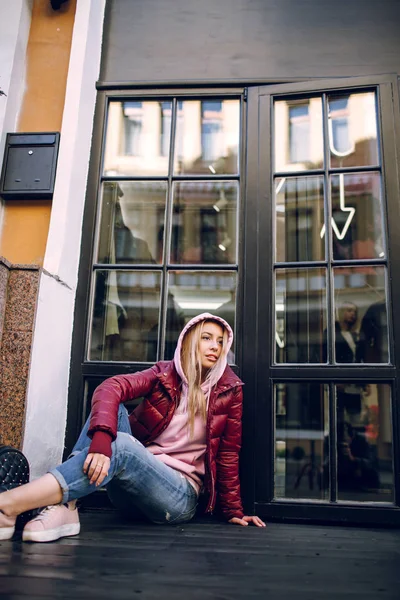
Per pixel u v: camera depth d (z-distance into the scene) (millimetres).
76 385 2271
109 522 1886
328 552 1517
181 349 1986
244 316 2262
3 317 1985
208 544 1574
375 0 2566
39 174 2354
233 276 2363
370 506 2004
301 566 1353
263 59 2559
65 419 2236
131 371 2264
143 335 2340
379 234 2303
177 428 1915
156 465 1728
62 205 2307
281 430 2154
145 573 1253
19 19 2531
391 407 2098
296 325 2256
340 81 2457
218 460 1956
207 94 2557
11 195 2340
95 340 2346
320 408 2148
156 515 1814
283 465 2125
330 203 2369
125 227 2479
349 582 1217
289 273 2320
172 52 2629
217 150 2523
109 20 2715
